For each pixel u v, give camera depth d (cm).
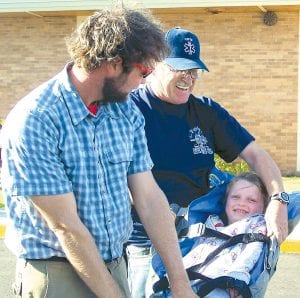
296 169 1501
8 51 1616
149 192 310
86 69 272
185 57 394
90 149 279
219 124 416
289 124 1501
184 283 303
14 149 269
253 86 1509
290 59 1491
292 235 832
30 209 279
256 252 355
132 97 405
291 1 1375
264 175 400
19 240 285
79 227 271
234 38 1510
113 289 275
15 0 1488
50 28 1595
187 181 404
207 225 387
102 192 284
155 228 307
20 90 1619
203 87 1530
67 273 284
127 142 295
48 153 270
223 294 347
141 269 390
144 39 268
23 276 288
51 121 271
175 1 1413
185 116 407
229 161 429
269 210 374
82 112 277
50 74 1605
